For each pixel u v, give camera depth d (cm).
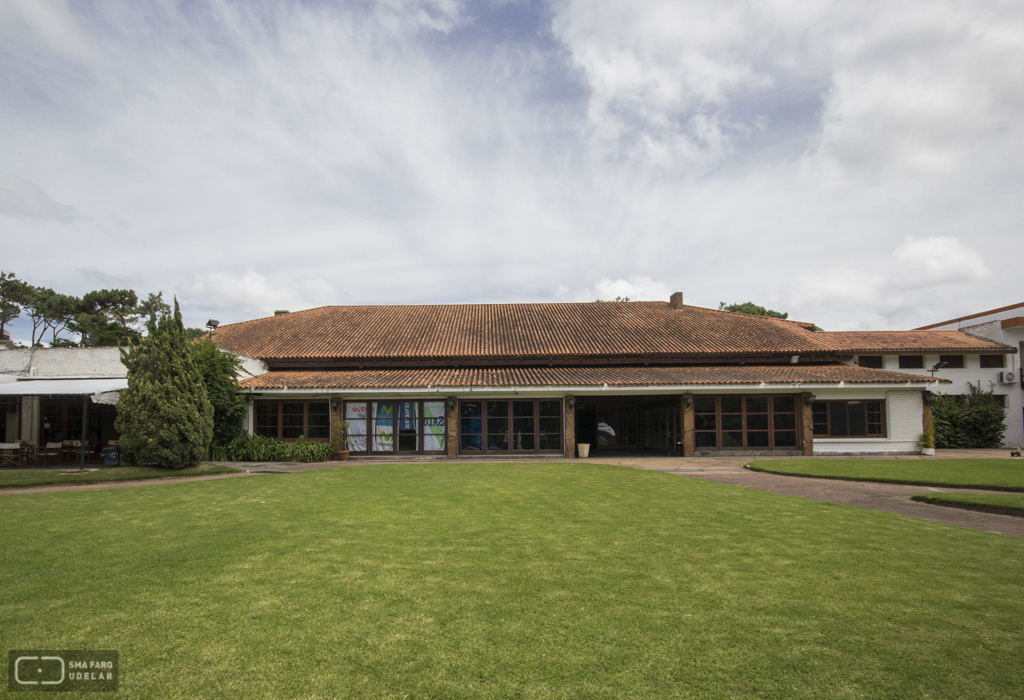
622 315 3170
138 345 1667
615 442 2792
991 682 411
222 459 2055
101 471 1530
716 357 2583
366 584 607
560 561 697
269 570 653
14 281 4372
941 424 2695
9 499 1155
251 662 432
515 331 2872
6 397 1975
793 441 2281
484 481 1427
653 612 535
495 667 428
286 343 2695
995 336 2958
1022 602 567
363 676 413
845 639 481
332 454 2184
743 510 1038
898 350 2792
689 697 389
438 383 2200
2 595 566
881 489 1347
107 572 640
